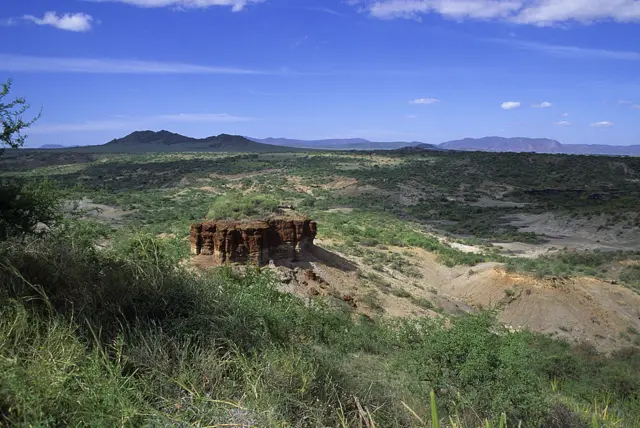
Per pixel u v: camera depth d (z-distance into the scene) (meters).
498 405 6.06
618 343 31.33
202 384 4.66
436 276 40.72
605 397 11.62
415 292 29.44
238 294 7.86
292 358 5.39
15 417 3.46
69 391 3.85
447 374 6.56
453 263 44.22
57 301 5.48
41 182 8.59
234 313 6.34
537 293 35.31
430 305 27.17
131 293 5.98
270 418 4.09
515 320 33.59
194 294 6.54
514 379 6.42
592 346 29.31
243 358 5.20
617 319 33.78
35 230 7.98
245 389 4.64
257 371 4.95
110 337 5.09
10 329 4.33
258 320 6.49
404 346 11.07
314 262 25.34
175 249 12.55
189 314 5.96
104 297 5.75
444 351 6.80
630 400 12.28
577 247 71.31
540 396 6.44
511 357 6.68
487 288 36.84
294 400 4.60
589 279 38.09
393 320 19.52
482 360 6.50
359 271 27.88
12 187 7.95
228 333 5.83
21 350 4.11
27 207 7.93
